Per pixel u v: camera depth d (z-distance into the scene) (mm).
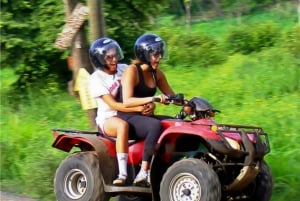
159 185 9523
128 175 9773
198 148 9469
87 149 10492
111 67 10055
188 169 8875
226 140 8906
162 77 10156
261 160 9359
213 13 41062
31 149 13797
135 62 9898
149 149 9344
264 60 20375
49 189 11805
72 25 12039
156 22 25578
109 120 9758
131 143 9758
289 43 21703
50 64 19891
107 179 9719
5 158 13492
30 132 15328
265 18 36906
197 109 9578
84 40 12750
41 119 16969
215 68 22047
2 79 22188
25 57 19562
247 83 18453
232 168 9359
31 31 19484
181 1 40719
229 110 16625
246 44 24516
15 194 12055
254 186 9648
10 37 19250
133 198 10758
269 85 18062
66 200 10070
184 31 29578
